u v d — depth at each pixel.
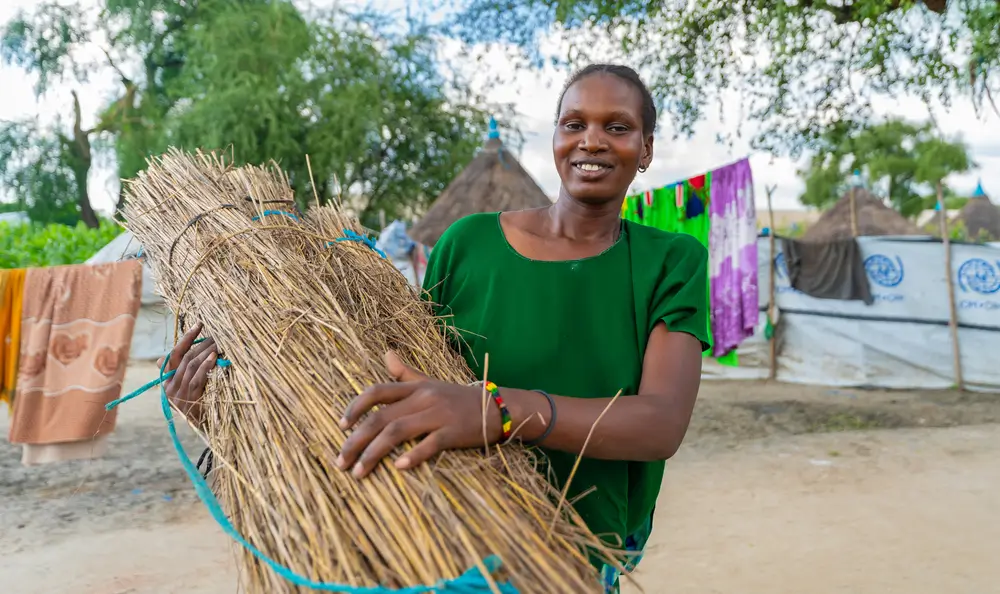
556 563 0.99
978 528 4.16
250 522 1.06
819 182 33.66
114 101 21.23
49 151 21.31
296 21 16.08
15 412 4.46
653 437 1.12
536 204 7.63
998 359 8.68
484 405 1.04
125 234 7.63
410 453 1.02
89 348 4.53
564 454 1.26
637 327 1.29
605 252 1.33
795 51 7.85
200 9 18.03
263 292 1.35
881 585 3.43
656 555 3.81
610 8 8.34
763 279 9.48
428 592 0.92
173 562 3.71
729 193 7.68
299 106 15.70
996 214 20.47
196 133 14.73
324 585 0.94
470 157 17.56
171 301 1.50
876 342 9.01
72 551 3.87
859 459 5.70
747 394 8.59
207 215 1.55
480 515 1.01
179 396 1.35
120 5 19.48
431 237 7.60
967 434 6.52
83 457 4.54
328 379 1.18
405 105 17.61
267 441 1.15
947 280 8.80
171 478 5.14
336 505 1.03
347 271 1.44
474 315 1.36
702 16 8.27
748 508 4.55
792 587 3.41
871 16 6.69
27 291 4.49
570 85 1.33
